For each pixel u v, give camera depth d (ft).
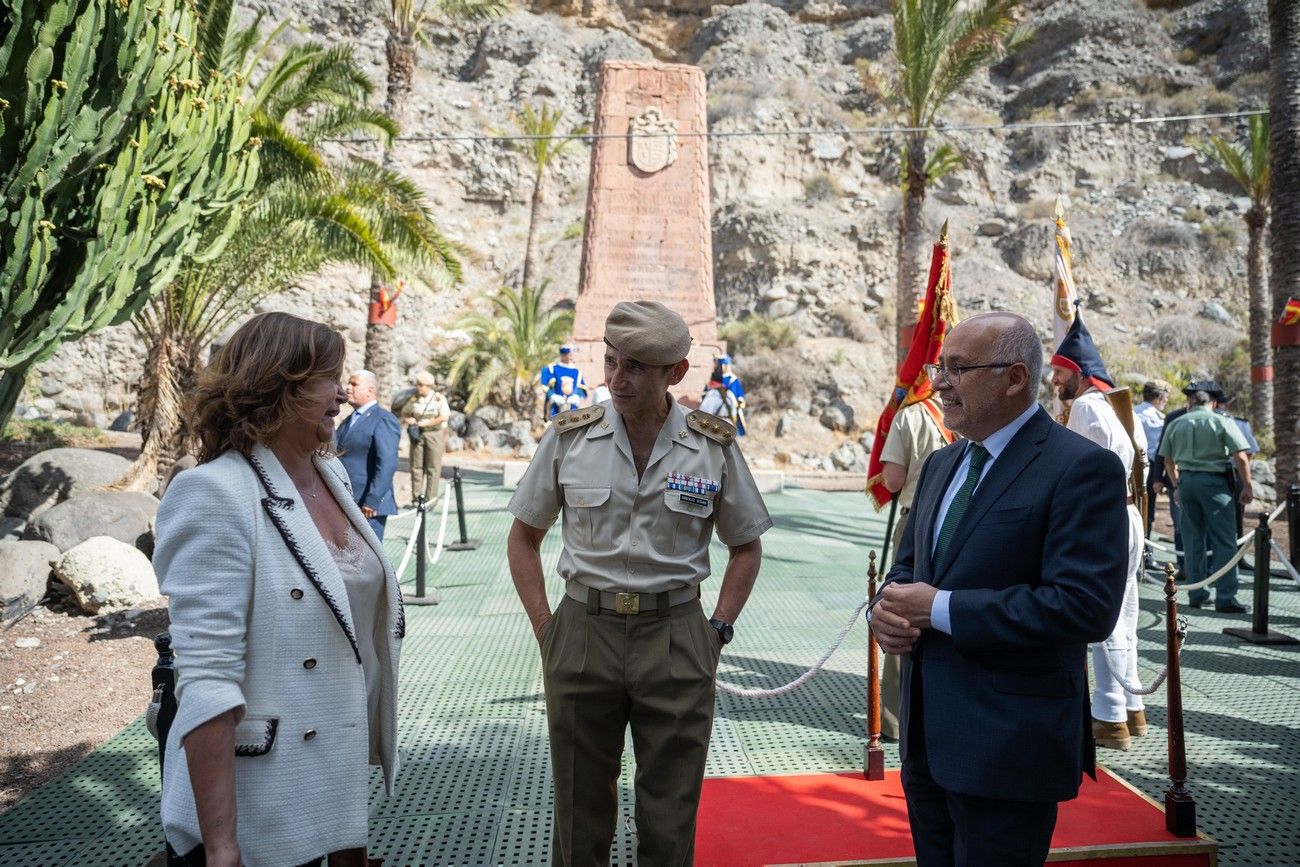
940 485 8.16
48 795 12.51
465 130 125.59
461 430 82.07
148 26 19.61
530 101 135.64
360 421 21.74
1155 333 102.37
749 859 10.04
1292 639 20.56
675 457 8.54
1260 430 72.43
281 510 6.31
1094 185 122.42
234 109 23.94
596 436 8.66
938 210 117.39
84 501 28.09
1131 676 14.35
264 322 6.57
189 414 6.59
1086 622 6.70
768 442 87.10
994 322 7.63
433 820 11.58
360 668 6.59
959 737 7.21
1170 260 109.19
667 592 8.39
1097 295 107.34
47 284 20.07
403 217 42.11
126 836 11.30
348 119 40.45
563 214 122.93
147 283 21.17
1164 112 127.24
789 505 46.75
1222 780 12.92
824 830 10.79
